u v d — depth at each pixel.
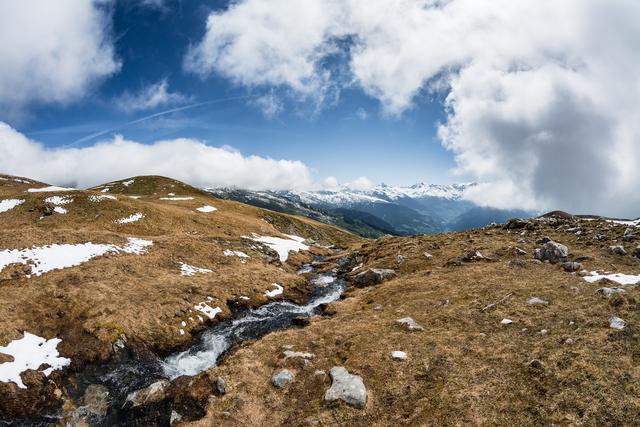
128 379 25.91
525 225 60.59
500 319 27.03
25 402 22.12
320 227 174.38
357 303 39.16
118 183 150.12
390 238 75.88
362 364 23.78
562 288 30.94
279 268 61.66
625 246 41.59
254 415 20.47
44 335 27.53
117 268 40.28
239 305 41.41
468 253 46.25
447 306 31.45
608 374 18.45
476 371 21.17
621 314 23.94
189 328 34.12
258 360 25.89
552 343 22.31
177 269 45.94
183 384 23.95
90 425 21.34
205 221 86.56
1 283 32.41
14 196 71.12
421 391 20.48
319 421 19.25
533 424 16.70
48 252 39.88
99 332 28.69
